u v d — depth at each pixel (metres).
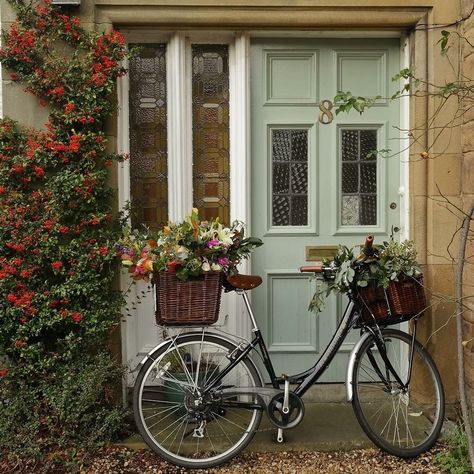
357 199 3.83
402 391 3.28
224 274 3.13
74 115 3.33
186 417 3.22
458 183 3.61
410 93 3.64
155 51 3.75
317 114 3.79
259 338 3.23
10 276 3.31
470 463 3.06
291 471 3.11
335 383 3.84
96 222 3.35
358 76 3.79
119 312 3.44
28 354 3.29
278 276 3.81
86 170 3.37
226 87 3.79
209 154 3.79
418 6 3.55
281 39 3.74
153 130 3.76
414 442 3.30
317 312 3.35
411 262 3.20
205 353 3.44
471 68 3.44
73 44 3.41
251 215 3.79
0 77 3.45
